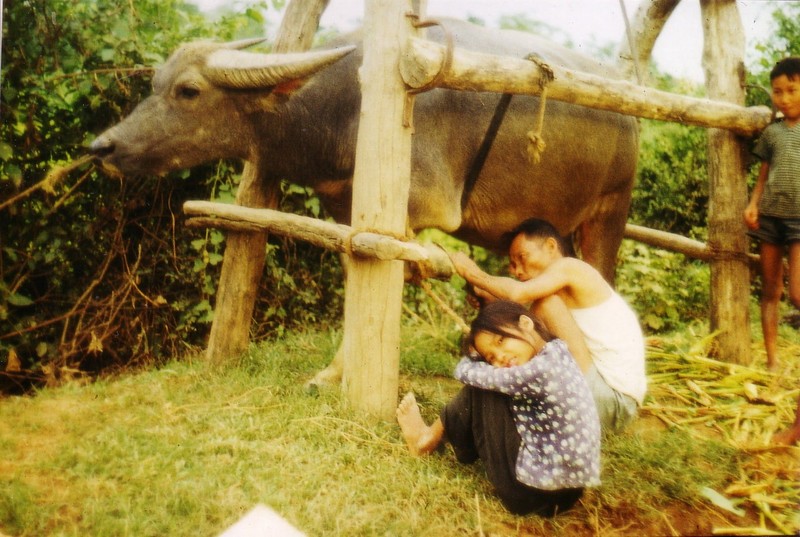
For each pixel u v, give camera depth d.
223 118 3.64
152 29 4.50
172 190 4.73
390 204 3.03
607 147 4.45
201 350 4.83
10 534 2.34
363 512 2.53
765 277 4.22
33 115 4.30
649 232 5.15
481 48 3.86
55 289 4.62
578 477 2.52
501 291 2.99
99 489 2.63
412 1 3.06
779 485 2.99
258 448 2.92
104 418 3.31
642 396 3.04
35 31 4.20
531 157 3.28
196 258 4.77
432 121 3.63
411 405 2.98
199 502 2.52
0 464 2.80
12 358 4.20
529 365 2.52
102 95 4.41
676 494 2.86
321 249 5.45
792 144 3.93
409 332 5.18
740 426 3.61
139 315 4.76
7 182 4.25
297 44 3.96
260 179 4.06
